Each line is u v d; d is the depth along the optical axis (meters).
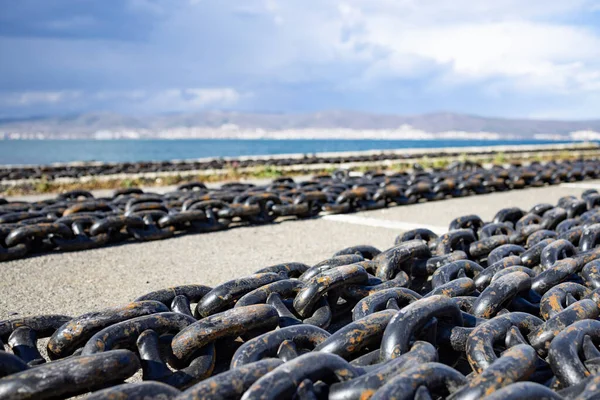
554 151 27.27
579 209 6.32
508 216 5.91
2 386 2.10
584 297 3.22
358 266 3.27
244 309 2.71
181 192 8.40
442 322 2.79
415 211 8.72
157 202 7.36
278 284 3.15
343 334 2.48
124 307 2.78
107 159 44.91
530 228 5.04
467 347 2.56
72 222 6.26
